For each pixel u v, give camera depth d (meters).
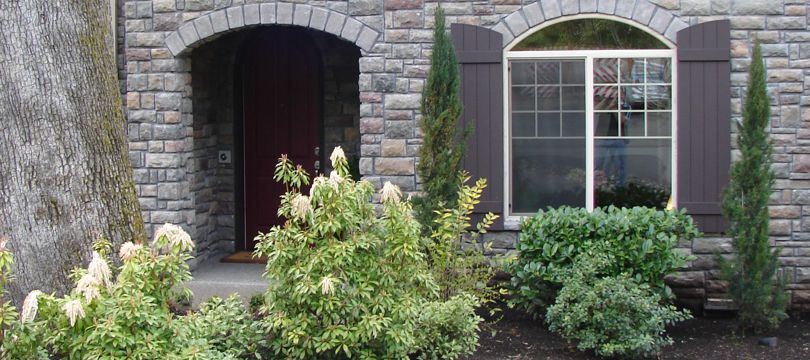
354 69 9.69
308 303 5.58
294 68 9.84
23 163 6.65
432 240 7.32
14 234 6.64
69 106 6.77
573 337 6.87
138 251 5.20
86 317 4.82
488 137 8.16
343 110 9.73
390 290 5.73
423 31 8.20
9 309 4.83
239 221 9.93
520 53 8.19
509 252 8.20
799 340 7.38
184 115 8.68
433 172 7.65
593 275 7.04
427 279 5.97
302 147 9.88
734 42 7.95
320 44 9.71
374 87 8.25
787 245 7.97
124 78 8.77
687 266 8.03
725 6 7.94
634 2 8.02
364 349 5.73
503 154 8.21
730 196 7.42
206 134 9.55
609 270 7.21
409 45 8.21
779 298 7.46
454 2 8.18
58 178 6.71
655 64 8.11
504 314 8.05
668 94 8.12
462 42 8.16
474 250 7.50
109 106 7.04
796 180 7.94
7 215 6.64
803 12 7.87
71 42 6.79
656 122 8.16
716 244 8.02
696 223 8.00
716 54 7.92
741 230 7.33
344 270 5.62
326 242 5.61
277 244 5.65
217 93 9.83
